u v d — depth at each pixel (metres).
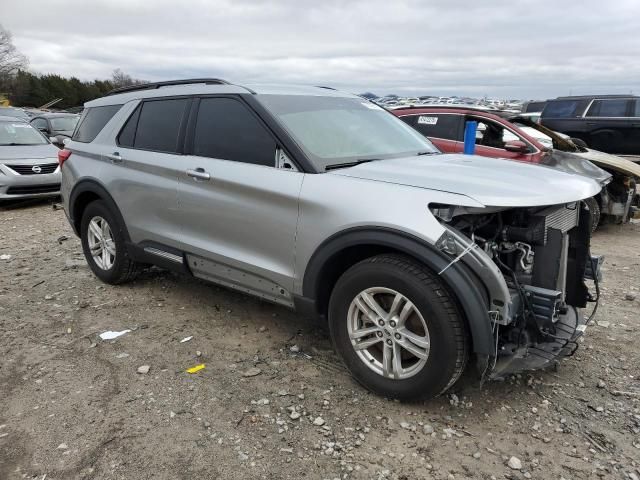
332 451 2.66
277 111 3.56
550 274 2.97
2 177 9.09
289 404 3.05
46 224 7.96
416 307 2.78
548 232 2.94
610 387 3.25
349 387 3.22
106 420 2.91
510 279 2.91
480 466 2.57
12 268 5.61
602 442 2.74
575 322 3.34
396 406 3.02
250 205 3.46
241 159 3.58
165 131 4.20
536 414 2.97
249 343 3.83
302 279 3.26
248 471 2.53
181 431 2.81
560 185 3.01
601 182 5.48
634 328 4.11
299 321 4.21
